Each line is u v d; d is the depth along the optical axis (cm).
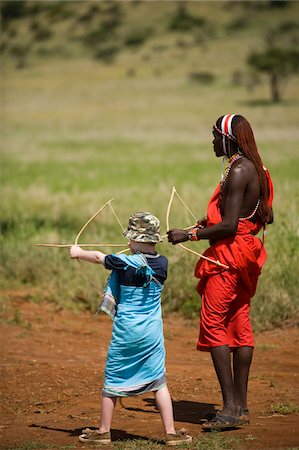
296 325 2552
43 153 13750
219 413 1540
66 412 1719
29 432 1565
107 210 4588
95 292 2908
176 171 9619
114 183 8000
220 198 1570
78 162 11775
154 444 1420
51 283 3103
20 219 4688
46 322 2698
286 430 1495
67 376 2008
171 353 2288
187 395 1841
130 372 1422
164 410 1416
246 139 1564
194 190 5253
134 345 1416
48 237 3781
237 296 1570
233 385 1578
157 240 1438
